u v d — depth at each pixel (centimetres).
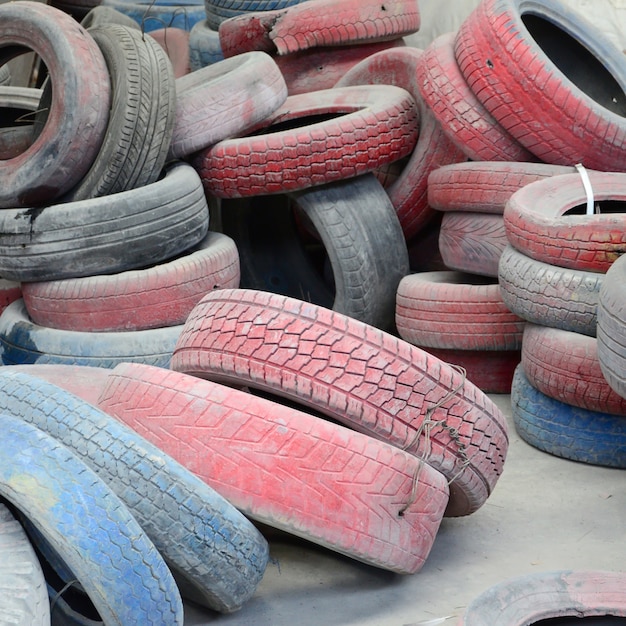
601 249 396
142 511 320
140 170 441
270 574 350
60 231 426
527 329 415
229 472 332
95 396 385
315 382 338
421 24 570
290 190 464
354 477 333
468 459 348
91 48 444
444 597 341
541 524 370
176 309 428
